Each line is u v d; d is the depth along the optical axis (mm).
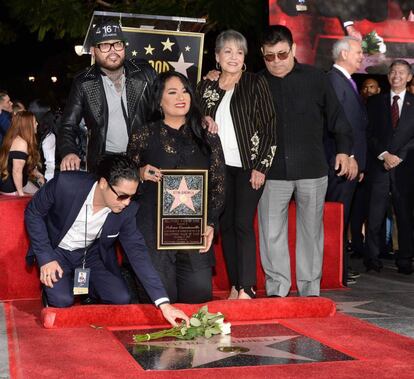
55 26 11000
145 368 4004
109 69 5703
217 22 10969
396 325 5238
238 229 5723
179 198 5203
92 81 5738
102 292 5262
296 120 5812
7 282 5961
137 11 10766
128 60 5926
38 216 5043
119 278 5312
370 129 7852
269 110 5645
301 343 4570
